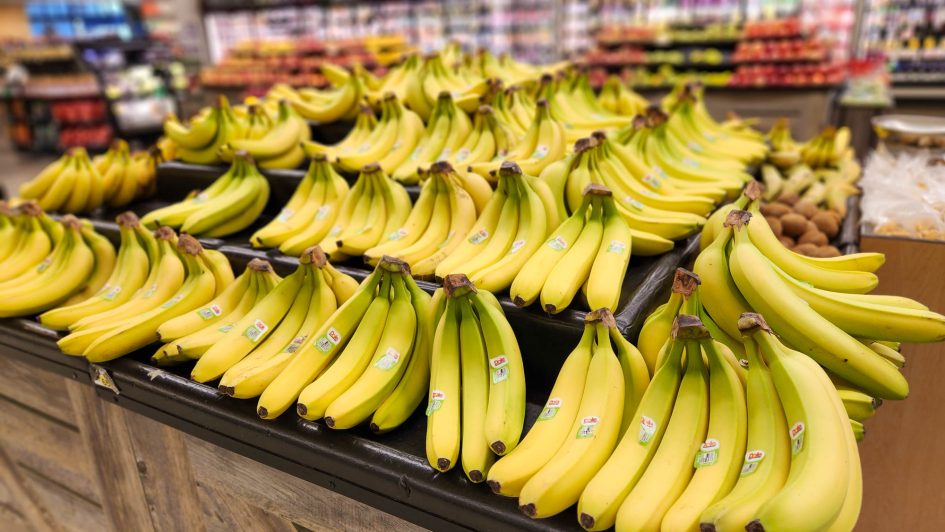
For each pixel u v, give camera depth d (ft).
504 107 7.07
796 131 19.83
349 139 7.77
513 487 3.29
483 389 3.94
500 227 5.02
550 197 5.02
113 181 8.53
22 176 26.05
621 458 3.28
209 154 8.12
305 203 6.71
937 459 5.82
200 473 4.99
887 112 20.88
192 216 6.59
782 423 3.12
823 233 6.80
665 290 4.85
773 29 20.34
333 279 5.11
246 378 4.29
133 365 5.04
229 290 5.49
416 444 3.99
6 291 6.05
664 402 3.42
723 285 3.96
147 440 5.27
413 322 4.39
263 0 30.27
